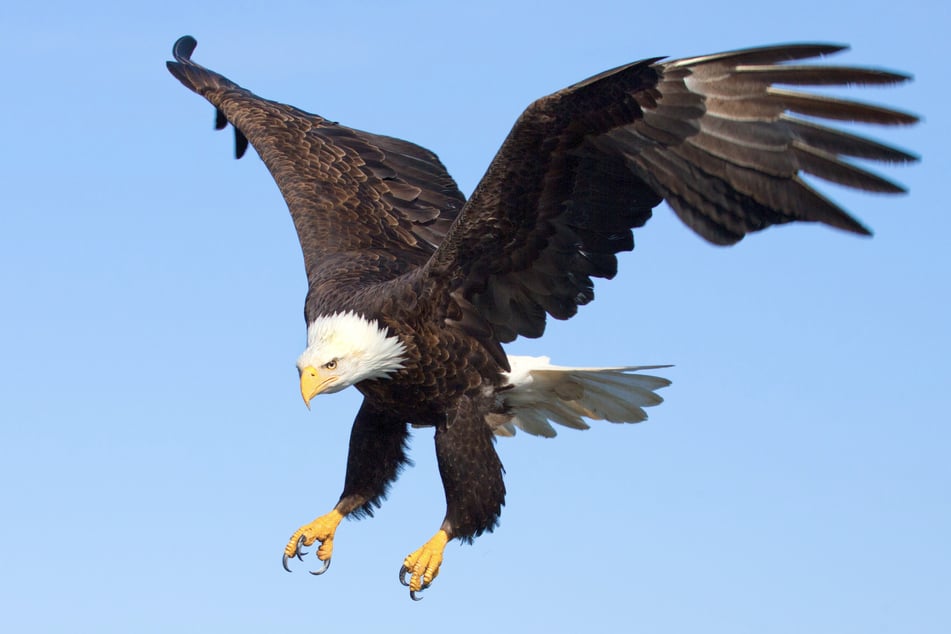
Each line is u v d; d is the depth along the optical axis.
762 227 11.40
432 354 12.80
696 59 11.39
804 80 11.00
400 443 13.80
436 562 12.84
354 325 12.59
